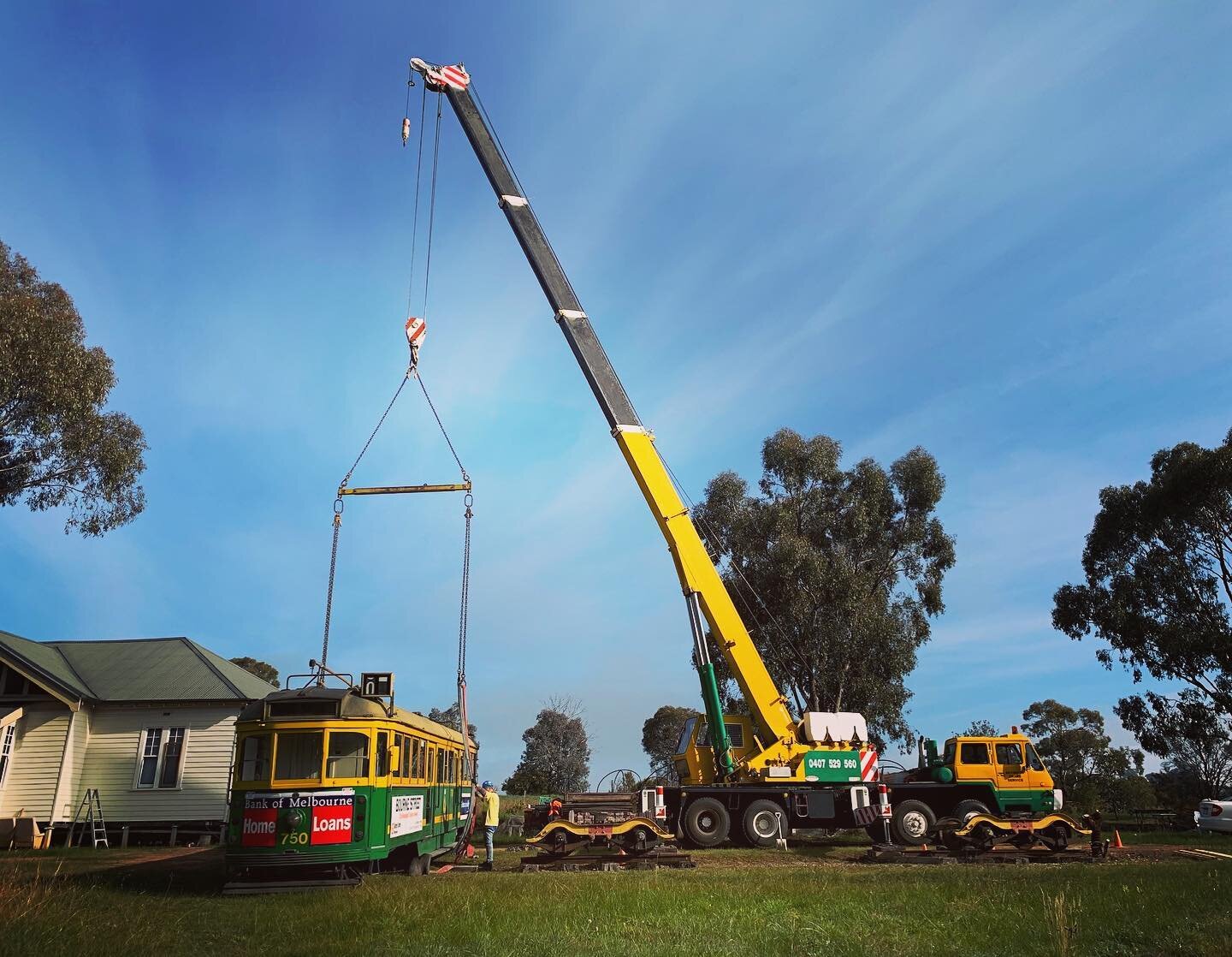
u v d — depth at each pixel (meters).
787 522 34.53
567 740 50.72
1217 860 18.89
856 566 34.88
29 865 17.84
